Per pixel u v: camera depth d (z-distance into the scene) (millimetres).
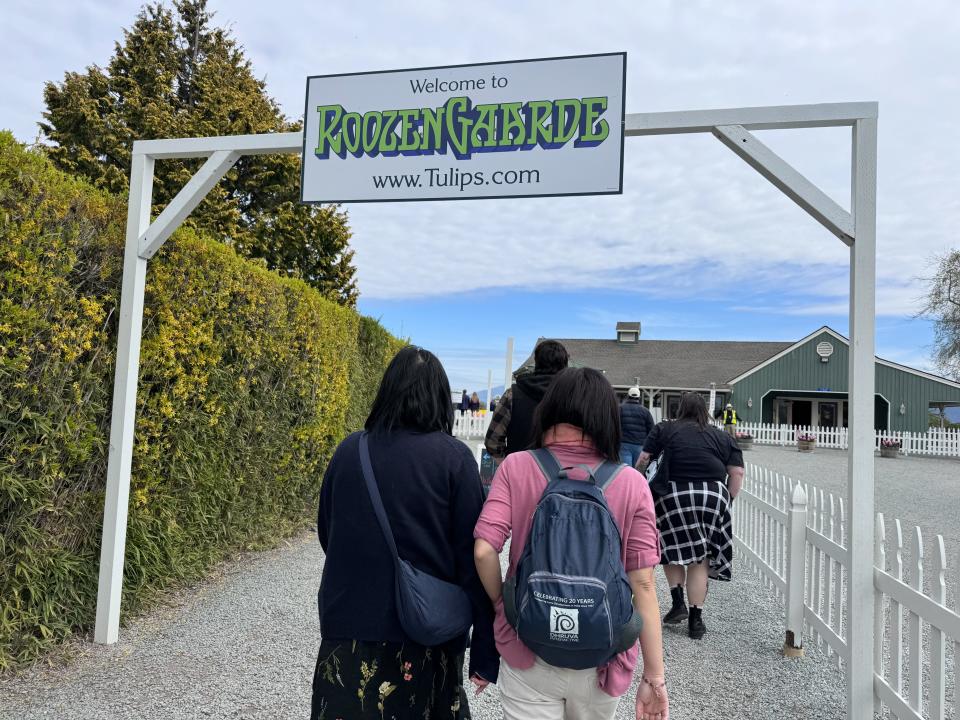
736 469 4301
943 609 2453
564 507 1673
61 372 3414
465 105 3646
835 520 4059
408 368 1948
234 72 19109
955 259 31734
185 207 3811
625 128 3453
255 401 5516
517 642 1784
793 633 3924
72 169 15086
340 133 3785
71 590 3654
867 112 3150
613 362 40781
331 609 1791
